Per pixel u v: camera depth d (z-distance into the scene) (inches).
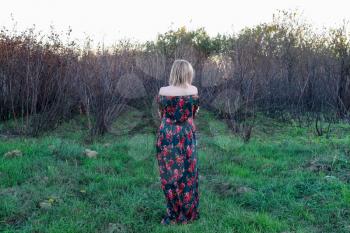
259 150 278.4
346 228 159.9
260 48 340.2
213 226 163.0
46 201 182.1
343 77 366.9
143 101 381.1
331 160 237.1
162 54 389.1
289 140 304.0
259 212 177.6
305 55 378.6
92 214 172.2
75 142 292.7
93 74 312.2
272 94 377.4
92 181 212.4
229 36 379.6
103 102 309.4
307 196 191.6
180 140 166.1
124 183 206.1
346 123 360.2
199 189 202.8
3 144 271.3
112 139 306.8
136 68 363.9
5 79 336.8
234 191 200.2
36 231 157.6
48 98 319.9
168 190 166.9
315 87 370.9
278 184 205.9
